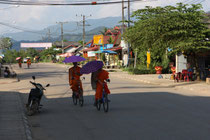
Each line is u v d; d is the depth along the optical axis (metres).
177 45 18.67
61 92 16.22
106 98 9.79
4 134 6.79
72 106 11.42
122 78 26.19
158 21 19.38
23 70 43.72
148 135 6.68
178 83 19.31
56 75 31.55
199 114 9.11
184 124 7.73
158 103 11.48
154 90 16.16
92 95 14.59
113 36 54.94
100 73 9.91
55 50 98.81
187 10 19.95
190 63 21.61
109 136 6.71
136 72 29.95
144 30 20.33
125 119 8.52
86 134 6.98
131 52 39.94
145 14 21.36
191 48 18.64
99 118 8.83
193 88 16.11
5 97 13.81
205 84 18.17
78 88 11.38
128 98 13.01
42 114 9.84
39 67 54.56
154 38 20.05
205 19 23.12
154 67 31.05
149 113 9.38
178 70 25.88
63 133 7.16
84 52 65.44
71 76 11.30
